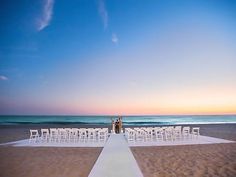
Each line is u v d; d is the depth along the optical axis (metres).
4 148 13.22
